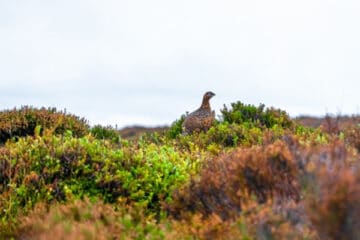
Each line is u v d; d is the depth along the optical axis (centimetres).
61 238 1917
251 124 4019
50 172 2598
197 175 2452
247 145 3228
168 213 2322
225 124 3872
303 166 2000
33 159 2673
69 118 3925
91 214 2198
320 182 1795
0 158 2688
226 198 2156
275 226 1805
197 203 2244
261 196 2078
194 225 2047
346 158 2033
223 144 3597
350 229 1662
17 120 3759
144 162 2745
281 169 2097
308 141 2862
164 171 2661
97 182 2555
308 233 1827
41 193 2488
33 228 2172
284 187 2059
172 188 2514
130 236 2041
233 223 1927
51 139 2862
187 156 2948
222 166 2391
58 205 2316
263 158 2120
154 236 2006
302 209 1881
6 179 2602
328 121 3784
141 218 2228
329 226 1675
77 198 2444
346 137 2991
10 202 2428
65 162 2673
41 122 3806
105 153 2778
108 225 2136
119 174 2589
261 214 1823
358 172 1831
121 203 2442
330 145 2253
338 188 1686
